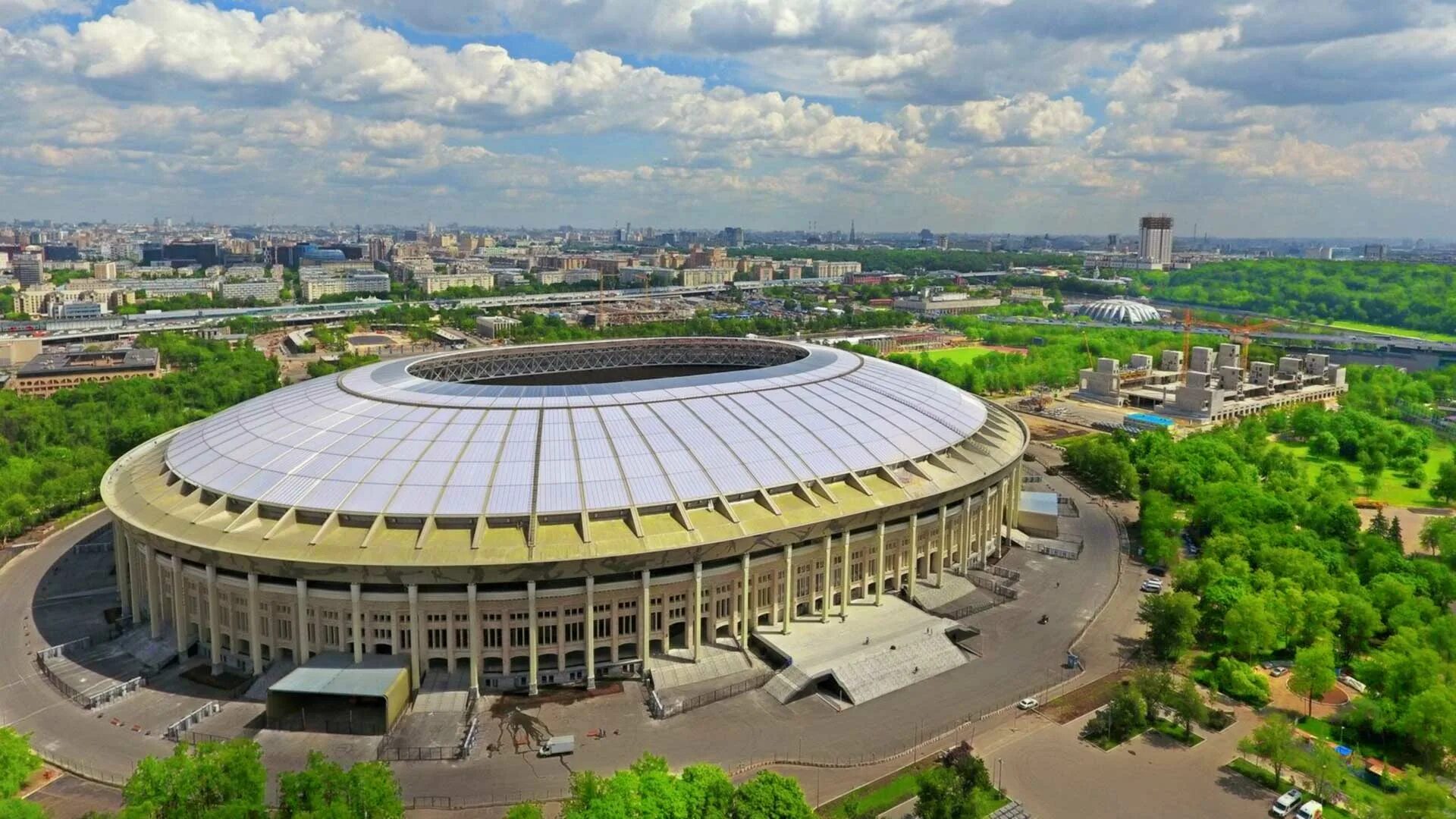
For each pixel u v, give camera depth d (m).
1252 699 119.19
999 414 197.38
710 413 145.50
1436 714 101.50
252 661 122.19
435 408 142.38
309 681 111.00
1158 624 129.12
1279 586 138.38
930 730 111.75
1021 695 120.25
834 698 119.12
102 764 104.00
